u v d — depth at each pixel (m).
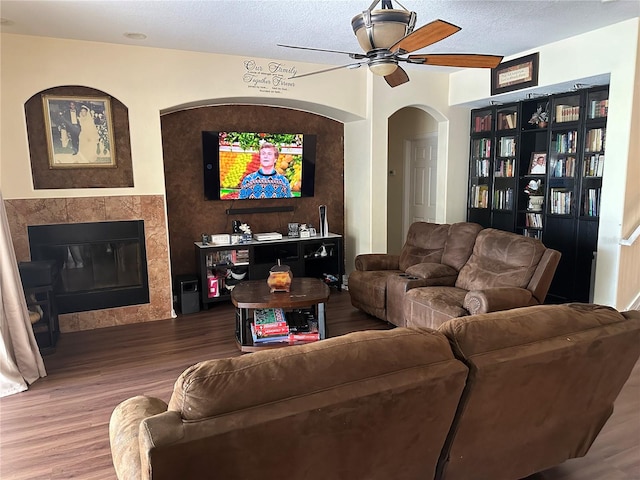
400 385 1.42
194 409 1.24
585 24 3.95
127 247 4.61
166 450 1.16
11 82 3.96
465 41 4.39
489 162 5.92
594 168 4.68
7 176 4.05
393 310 4.27
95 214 4.39
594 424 2.17
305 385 1.34
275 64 4.97
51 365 3.63
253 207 5.66
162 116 5.07
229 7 3.34
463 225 4.46
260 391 1.29
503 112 5.74
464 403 1.63
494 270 3.82
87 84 4.21
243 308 3.62
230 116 5.41
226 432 1.21
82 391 3.19
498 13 3.62
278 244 5.33
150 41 4.21
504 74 5.05
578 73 4.30
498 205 5.89
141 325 4.59
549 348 1.69
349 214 6.14
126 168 4.54
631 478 2.23
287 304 3.57
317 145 5.96
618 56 3.99
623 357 1.95
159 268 4.72
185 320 4.73
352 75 5.42
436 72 5.73
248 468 1.30
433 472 1.77
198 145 5.28
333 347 1.45
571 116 4.86
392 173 7.37
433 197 6.68
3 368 3.15
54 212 4.24
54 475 2.29
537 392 1.79
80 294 4.44
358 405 1.37
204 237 5.13
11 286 3.25
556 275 5.09
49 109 4.17
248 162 5.37
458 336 1.64
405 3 3.36
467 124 6.14
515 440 1.91
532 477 2.24
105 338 4.23
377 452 1.53
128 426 1.70
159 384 3.28
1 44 3.90
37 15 3.47
